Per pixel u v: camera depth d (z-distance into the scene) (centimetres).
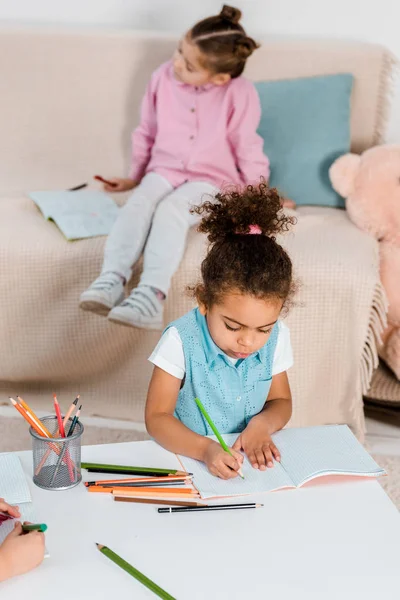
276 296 111
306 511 100
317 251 193
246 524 97
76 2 246
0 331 204
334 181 215
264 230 120
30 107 239
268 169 222
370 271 188
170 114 220
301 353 192
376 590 87
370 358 195
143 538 94
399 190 204
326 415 198
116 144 244
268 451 111
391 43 245
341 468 108
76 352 204
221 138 216
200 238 199
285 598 85
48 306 201
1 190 243
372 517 99
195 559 90
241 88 215
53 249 198
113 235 195
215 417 129
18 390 211
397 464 186
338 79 231
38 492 102
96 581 86
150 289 186
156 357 124
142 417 203
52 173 245
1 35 234
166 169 218
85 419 202
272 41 237
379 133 239
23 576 86
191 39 205
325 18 243
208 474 108
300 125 228
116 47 236
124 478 106
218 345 120
